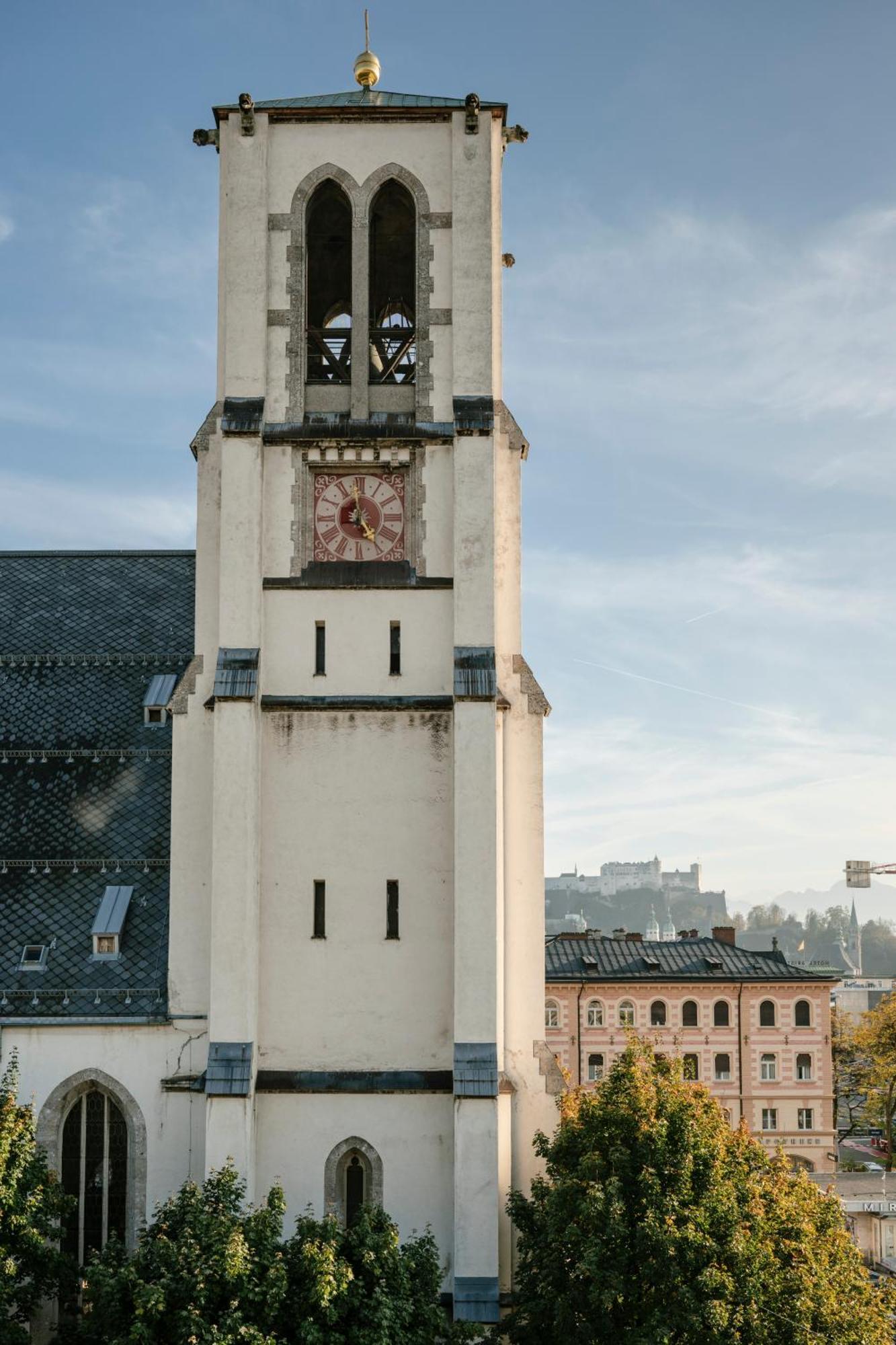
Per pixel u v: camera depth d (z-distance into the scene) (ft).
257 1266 123.44
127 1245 153.07
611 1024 407.03
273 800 157.58
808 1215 140.87
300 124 167.22
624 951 424.46
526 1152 158.10
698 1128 136.87
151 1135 154.40
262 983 154.71
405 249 177.88
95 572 204.13
